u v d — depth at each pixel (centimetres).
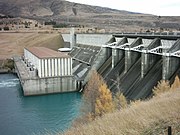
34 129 4825
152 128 1218
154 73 5447
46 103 6650
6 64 11781
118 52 7156
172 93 2506
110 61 7656
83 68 8688
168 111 1384
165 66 4925
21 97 7144
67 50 11981
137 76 5903
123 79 6300
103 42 8919
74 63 9800
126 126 1246
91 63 8362
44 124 5084
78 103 6606
